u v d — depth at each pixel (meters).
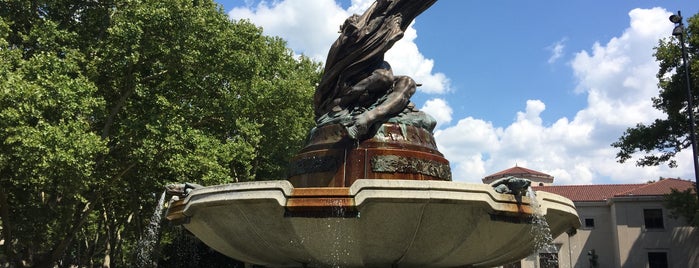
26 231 18.42
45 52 17.56
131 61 18.39
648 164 28.20
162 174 20.83
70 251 34.12
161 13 17.95
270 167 28.17
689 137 26.69
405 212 6.36
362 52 8.85
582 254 40.16
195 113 20.83
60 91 15.74
